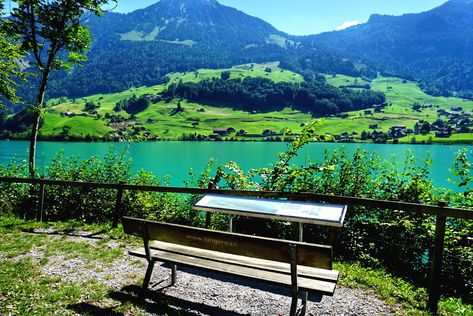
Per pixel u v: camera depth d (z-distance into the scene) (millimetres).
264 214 5715
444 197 8234
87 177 12375
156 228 5254
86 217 11930
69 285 5805
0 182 12852
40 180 11117
